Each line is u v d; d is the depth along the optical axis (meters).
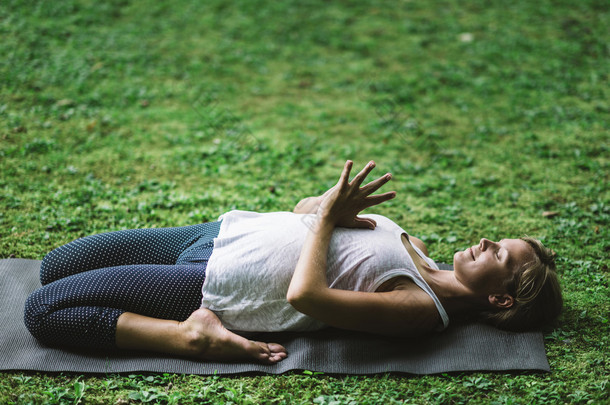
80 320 2.81
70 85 6.67
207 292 2.93
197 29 8.62
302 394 2.75
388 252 2.94
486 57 8.06
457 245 4.13
